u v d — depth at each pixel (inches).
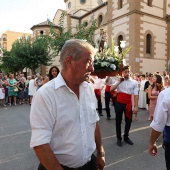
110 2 833.5
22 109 428.1
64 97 61.3
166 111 88.4
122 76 207.9
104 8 1046.4
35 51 1050.7
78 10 1288.1
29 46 1060.5
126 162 165.8
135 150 190.7
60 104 60.6
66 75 63.4
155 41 779.4
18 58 1050.7
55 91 60.6
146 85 385.7
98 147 80.7
